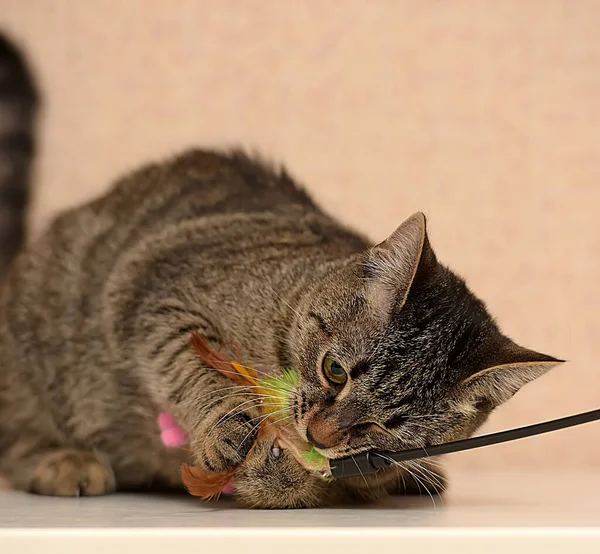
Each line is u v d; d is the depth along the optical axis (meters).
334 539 0.80
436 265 1.01
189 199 1.21
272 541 0.80
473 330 1.01
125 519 0.87
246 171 1.29
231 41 1.46
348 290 1.01
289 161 1.45
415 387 0.98
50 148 1.44
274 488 0.96
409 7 1.45
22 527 0.81
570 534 0.81
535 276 1.45
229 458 0.96
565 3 1.46
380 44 1.46
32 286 1.20
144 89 1.45
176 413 1.04
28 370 1.18
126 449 1.14
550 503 1.00
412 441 0.98
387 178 1.45
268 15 1.46
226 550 0.80
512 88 1.45
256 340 1.04
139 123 1.45
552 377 1.43
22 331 1.19
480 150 1.45
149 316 1.08
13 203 1.42
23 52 1.45
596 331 1.44
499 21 1.46
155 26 1.46
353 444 0.97
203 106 1.45
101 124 1.45
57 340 1.17
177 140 1.45
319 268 1.06
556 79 1.45
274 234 1.13
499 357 0.99
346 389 0.98
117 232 1.20
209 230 1.14
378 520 0.87
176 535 0.80
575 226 1.45
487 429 1.41
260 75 1.45
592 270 1.45
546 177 1.45
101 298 1.15
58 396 1.17
